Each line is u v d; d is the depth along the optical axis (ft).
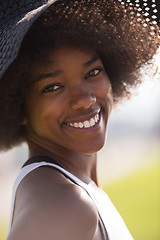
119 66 7.76
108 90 6.72
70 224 4.87
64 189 5.19
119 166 57.36
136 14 7.30
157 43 7.75
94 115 6.48
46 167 5.91
